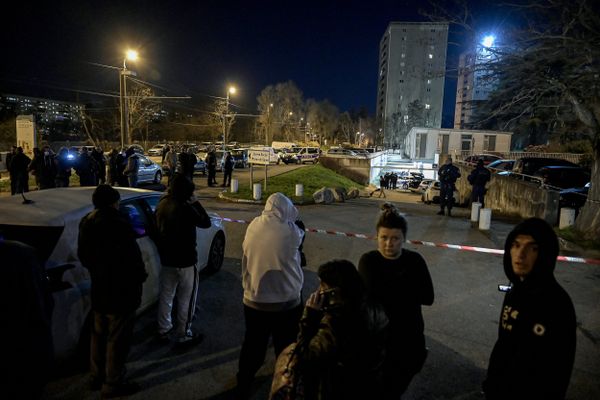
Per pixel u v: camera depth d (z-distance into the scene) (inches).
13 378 97.3
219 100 2696.9
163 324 184.9
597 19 325.1
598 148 378.9
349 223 486.6
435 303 243.3
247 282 142.1
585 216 387.2
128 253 144.4
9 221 161.3
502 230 451.8
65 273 155.3
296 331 143.6
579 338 203.8
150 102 2197.3
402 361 112.2
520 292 90.0
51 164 587.2
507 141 2252.7
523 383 84.4
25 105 3112.7
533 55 356.5
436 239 410.3
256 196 636.1
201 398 150.1
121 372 148.4
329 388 88.0
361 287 91.7
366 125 5157.5
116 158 650.8
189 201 179.9
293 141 3907.5
